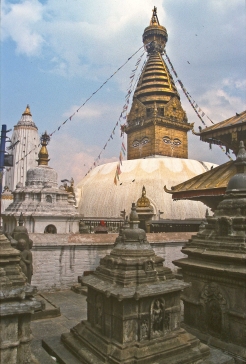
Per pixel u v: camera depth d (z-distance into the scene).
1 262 5.07
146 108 43.72
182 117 44.53
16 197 21.27
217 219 7.43
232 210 7.29
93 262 13.34
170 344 5.93
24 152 47.94
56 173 22.52
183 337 6.22
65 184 27.89
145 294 5.72
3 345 4.71
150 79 44.31
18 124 49.56
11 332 4.82
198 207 34.00
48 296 11.70
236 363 6.24
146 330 5.89
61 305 10.52
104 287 6.05
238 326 6.54
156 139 41.84
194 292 7.65
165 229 21.81
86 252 13.26
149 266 6.17
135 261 6.13
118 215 34.09
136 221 6.64
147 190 34.34
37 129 50.75
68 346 6.59
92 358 5.82
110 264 6.48
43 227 19.83
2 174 7.30
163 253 15.16
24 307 4.87
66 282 12.73
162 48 45.84
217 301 7.00
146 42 45.97
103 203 35.81
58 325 8.51
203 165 40.50
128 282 5.90
